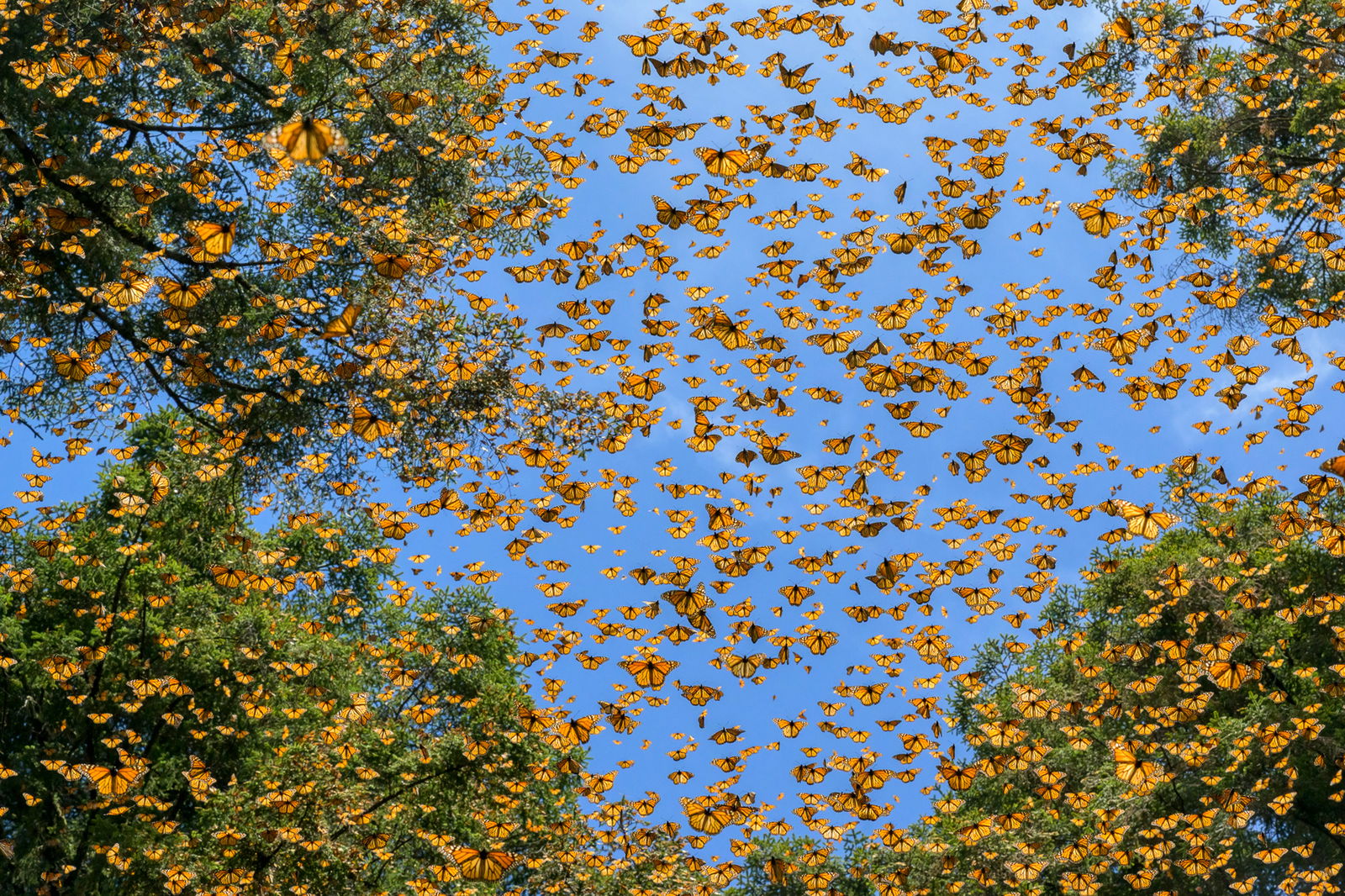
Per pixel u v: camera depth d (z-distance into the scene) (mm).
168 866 10992
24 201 10688
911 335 10742
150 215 11945
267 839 11008
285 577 12469
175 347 11758
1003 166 10562
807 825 12117
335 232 12656
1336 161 12594
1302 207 15297
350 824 11711
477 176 13094
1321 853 14148
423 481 12195
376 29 12258
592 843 12039
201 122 13031
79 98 11859
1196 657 14781
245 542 12273
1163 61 12898
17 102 11008
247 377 12680
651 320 10180
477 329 12039
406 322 11516
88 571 14516
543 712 12039
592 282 10375
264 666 14070
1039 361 10766
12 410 11578
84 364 10344
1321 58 14734
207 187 12133
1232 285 12148
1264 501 16625
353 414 10859
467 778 12375
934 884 14398
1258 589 15711
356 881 11680
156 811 14258
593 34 10641
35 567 14672
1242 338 11367
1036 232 11531
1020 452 10430
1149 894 14477
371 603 18031
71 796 13812
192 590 15062
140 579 14906
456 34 14047
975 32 10023
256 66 13078
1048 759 15695
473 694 13781
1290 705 14344
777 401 10594
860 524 10781
